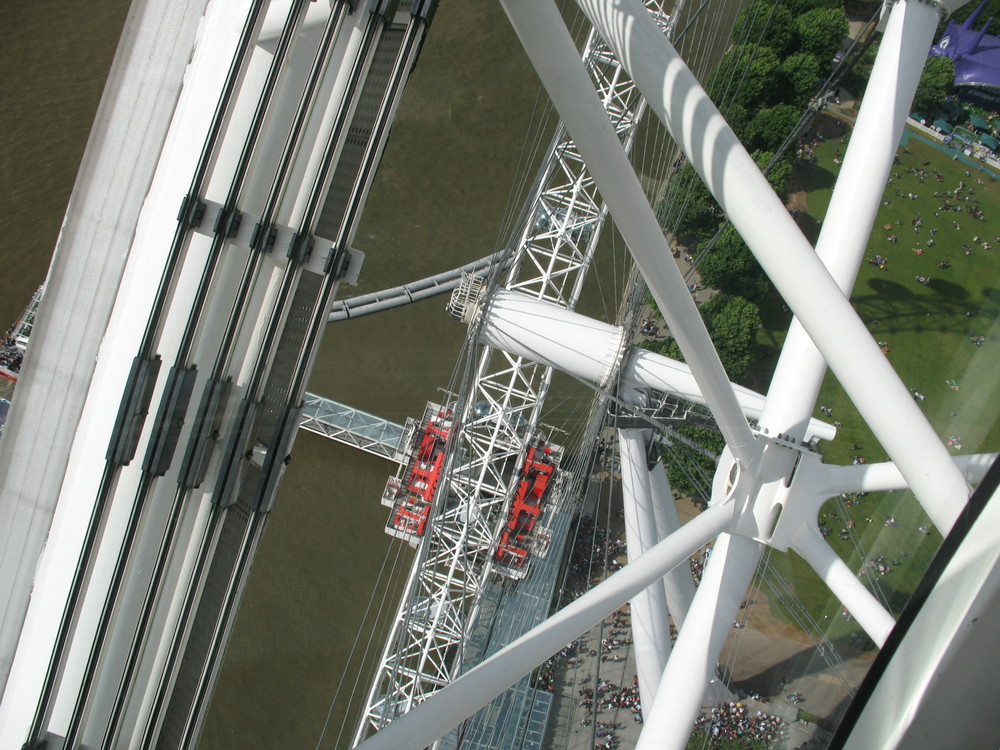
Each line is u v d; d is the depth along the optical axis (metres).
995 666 6.12
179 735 11.38
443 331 42.19
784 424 18.14
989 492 6.62
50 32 42.81
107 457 10.58
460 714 11.79
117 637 11.09
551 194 35.53
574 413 41.44
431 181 44.44
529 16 9.70
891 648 6.92
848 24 42.62
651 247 12.18
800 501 17.08
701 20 45.00
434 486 35.75
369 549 38.22
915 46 18.86
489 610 35.78
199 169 10.75
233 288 11.38
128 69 10.16
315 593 37.34
